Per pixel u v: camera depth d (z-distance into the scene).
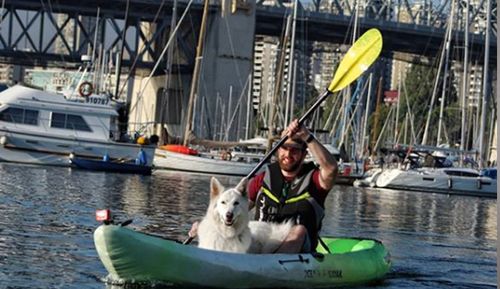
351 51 14.38
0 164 42.75
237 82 103.50
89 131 44.88
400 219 28.53
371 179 54.88
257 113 104.25
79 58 98.88
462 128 67.56
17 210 21.67
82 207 23.77
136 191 32.50
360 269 12.95
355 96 77.75
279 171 12.55
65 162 44.75
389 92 89.31
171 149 54.50
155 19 95.31
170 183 39.72
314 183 12.44
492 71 109.25
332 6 122.88
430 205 39.31
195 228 12.22
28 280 12.33
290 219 12.36
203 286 11.36
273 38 129.75
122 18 101.12
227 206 11.29
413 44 119.88
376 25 113.81
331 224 24.62
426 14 126.06
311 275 12.11
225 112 99.81
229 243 11.51
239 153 58.81
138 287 11.45
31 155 44.38
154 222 21.30
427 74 114.38
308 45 125.31
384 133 94.69
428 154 65.12
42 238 16.62
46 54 98.94
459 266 16.55
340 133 76.50
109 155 45.09
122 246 11.09
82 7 99.31
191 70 103.88
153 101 108.25
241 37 104.19
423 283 14.09
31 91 44.25
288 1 113.94
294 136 12.34
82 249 15.41
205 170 54.16
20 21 98.88
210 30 104.00
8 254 14.43
